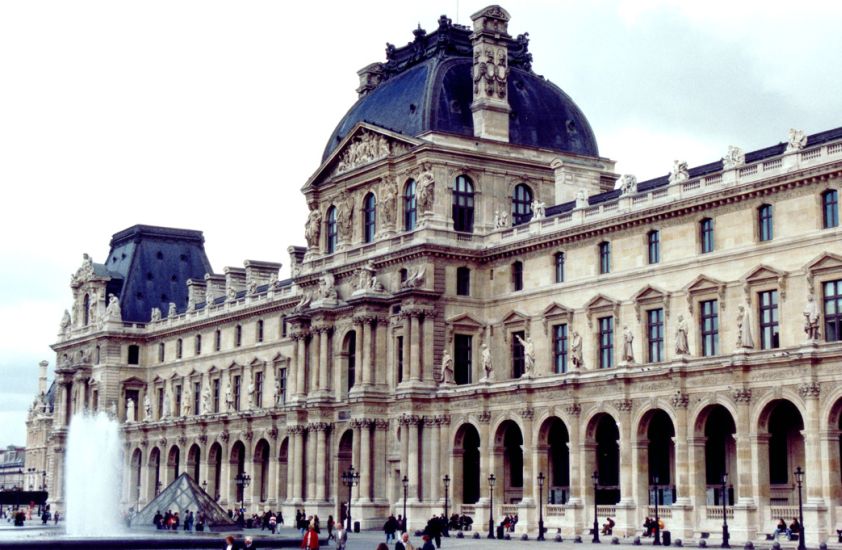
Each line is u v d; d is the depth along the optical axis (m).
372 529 125.50
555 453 117.44
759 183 100.06
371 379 128.62
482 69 132.25
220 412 176.00
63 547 81.81
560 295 119.62
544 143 135.25
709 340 104.81
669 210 108.06
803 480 94.06
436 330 125.44
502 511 115.25
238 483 166.25
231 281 189.50
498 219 128.25
